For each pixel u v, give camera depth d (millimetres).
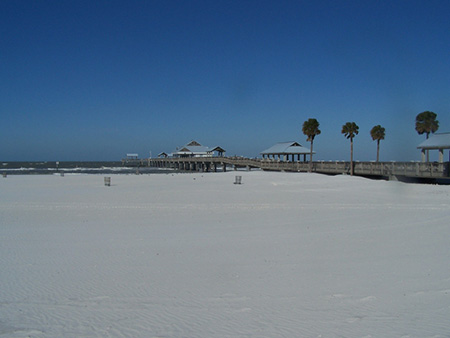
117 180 40438
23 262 10594
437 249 12227
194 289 8586
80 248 12188
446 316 7125
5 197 24781
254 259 11039
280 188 31328
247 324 6793
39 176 47844
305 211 19844
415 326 6699
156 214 18734
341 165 48469
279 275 9586
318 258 11156
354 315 7180
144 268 10133
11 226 15719
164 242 13062
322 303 7781
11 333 6414
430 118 49656
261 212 19484
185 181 38719
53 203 22000
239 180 35188
